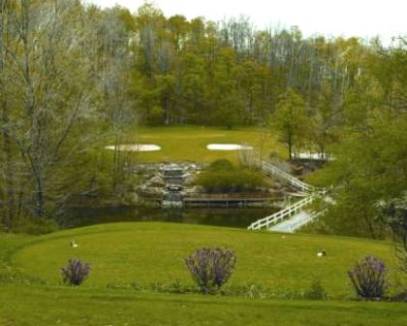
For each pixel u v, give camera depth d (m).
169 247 22.59
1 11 33.69
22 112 34.19
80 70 36.41
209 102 109.19
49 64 34.31
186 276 18.53
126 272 18.91
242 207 59.44
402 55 31.48
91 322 11.81
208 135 91.75
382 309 13.14
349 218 35.03
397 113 32.34
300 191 62.56
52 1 34.78
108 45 92.38
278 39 133.38
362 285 15.02
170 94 108.56
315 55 132.50
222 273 15.46
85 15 41.59
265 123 95.81
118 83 62.47
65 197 38.47
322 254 21.95
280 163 71.62
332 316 12.58
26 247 22.33
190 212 57.03
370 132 32.75
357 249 23.12
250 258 21.20
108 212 55.34
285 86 121.69
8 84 33.59
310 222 40.94
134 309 12.73
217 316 12.39
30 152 33.59
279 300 14.05
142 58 112.69
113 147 61.50
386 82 32.72
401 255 20.34
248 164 69.44
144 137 87.94
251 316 12.46
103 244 22.98
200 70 111.88
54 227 31.86
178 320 12.08
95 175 51.09
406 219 17.22
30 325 11.51
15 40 34.72
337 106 76.00
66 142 37.62
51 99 34.47
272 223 42.47
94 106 40.81
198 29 131.62
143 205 58.69
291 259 21.23
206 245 23.11
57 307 12.71
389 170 28.03
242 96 115.00
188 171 69.25
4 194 34.72
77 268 16.23
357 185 31.70
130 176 62.50
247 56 129.62
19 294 13.66
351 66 110.38
